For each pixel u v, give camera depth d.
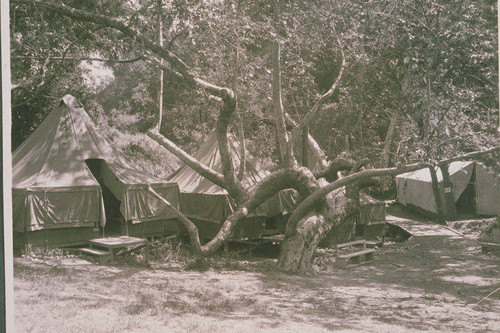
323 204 14.20
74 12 12.44
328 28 15.18
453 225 23.19
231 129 20.41
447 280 12.15
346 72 19.23
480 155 13.59
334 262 13.86
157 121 14.75
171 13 12.02
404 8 15.46
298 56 15.15
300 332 6.92
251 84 16.11
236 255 15.35
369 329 7.37
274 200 16.31
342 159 15.33
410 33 15.63
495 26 14.44
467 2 14.73
